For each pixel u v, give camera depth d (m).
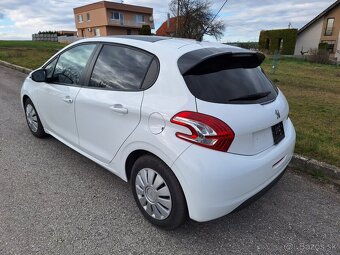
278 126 2.90
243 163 2.38
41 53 19.23
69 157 4.19
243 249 2.60
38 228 2.75
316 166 3.92
